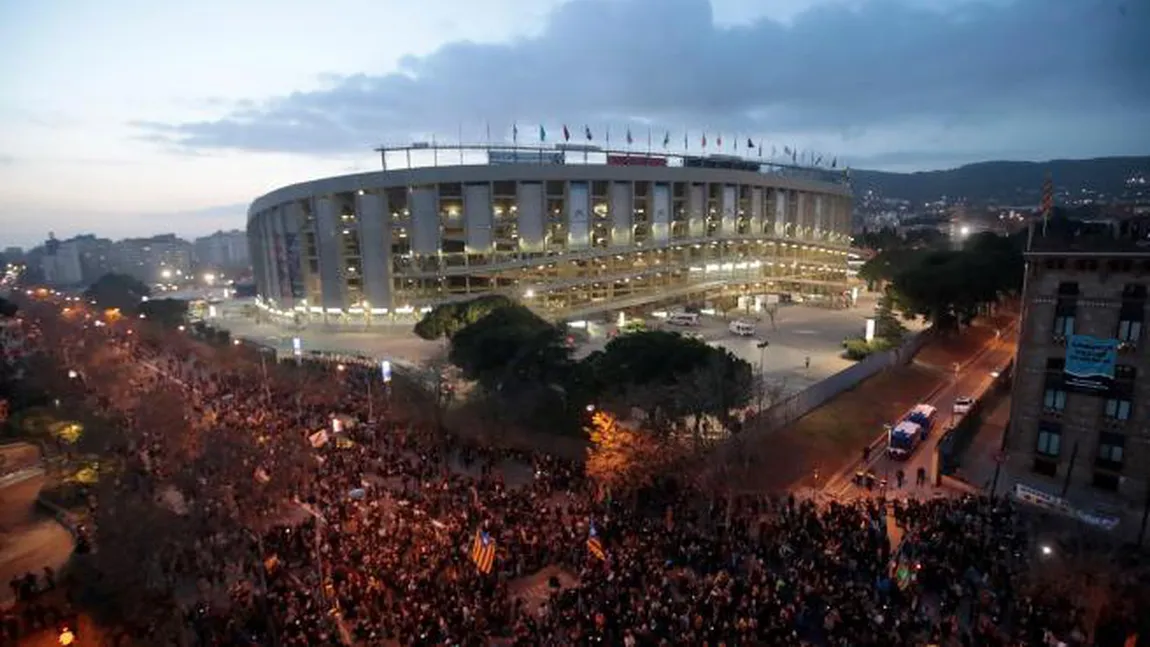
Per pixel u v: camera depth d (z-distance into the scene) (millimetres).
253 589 32938
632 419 50469
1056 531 34844
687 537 35125
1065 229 48469
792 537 34781
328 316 118188
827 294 141000
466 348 61750
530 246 114125
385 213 110938
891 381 66500
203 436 45906
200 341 99062
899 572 29219
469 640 27328
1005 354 80125
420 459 49562
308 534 37500
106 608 30656
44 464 52094
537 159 131250
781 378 68938
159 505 36375
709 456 43500
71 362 79312
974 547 32719
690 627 27172
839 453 50250
